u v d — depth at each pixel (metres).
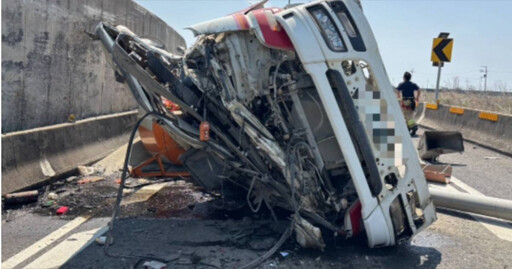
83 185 6.55
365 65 3.98
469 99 17.09
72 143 7.28
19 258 3.86
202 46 4.32
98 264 3.74
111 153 8.32
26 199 5.52
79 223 4.86
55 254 3.96
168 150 6.49
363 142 3.88
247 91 4.15
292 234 4.41
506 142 10.21
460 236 4.59
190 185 6.68
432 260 3.93
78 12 7.60
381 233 3.92
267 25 4.02
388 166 3.96
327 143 4.12
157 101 4.50
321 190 4.20
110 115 9.15
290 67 4.12
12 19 5.82
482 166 8.44
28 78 6.26
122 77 4.46
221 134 4.23
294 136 4.06
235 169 4.71
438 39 15.34
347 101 3.87
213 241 4.29
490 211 5.11
